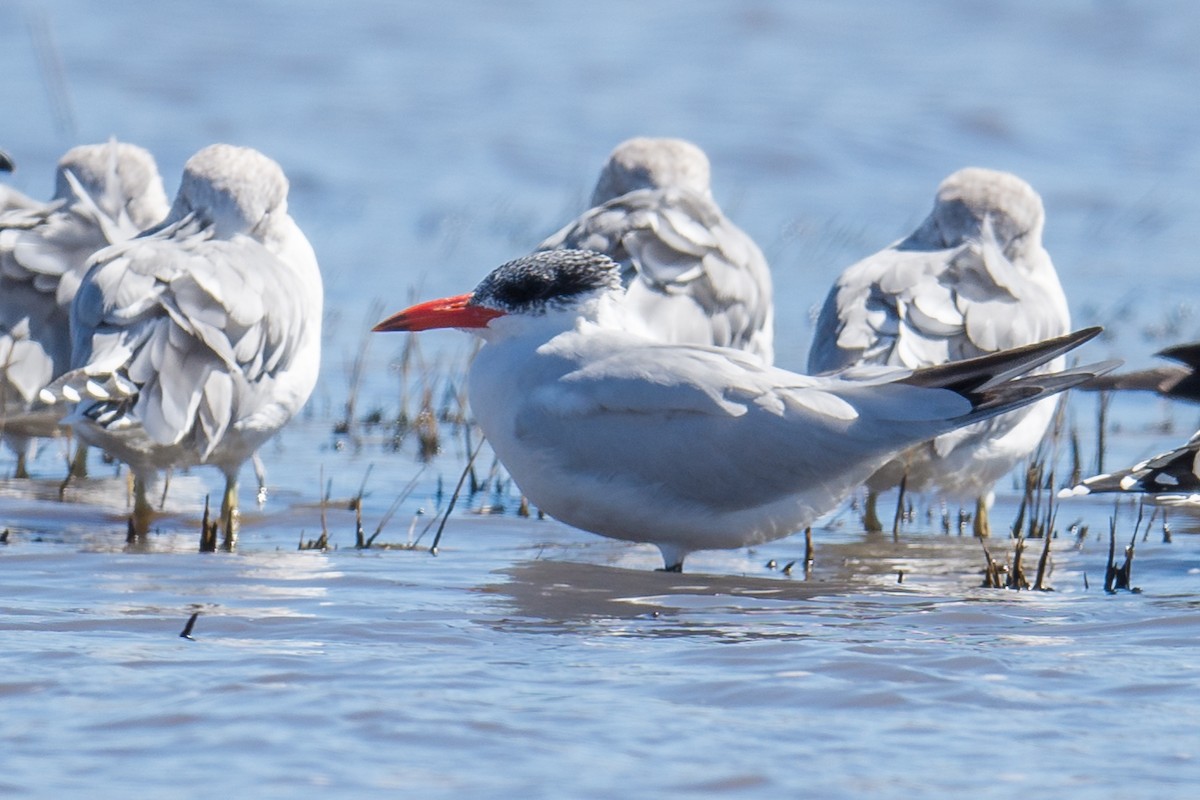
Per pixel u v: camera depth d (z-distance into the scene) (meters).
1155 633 10.66
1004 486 16.06
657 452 12.09
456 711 8.92
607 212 15.55
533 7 42.25
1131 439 17.47
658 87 36.72
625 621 10.95
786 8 43.12
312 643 10.23
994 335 14.16
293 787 7.92
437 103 34.94
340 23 39.53
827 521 14.85
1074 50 41.53
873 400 12.04
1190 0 44.22
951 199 15.60
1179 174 33.03
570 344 12.48
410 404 18.53
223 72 35.56
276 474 15.81
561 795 7.88
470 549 13.27
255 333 13.52
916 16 43.47
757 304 15.73
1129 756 8.42
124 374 12.99
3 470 15.95
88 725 8.64
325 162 31.27
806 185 31.80
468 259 25.91
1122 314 23.30
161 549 13.05
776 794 7.93
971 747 8.53
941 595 11.88
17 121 31.28
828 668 9.77
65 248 15.31
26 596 11.25
